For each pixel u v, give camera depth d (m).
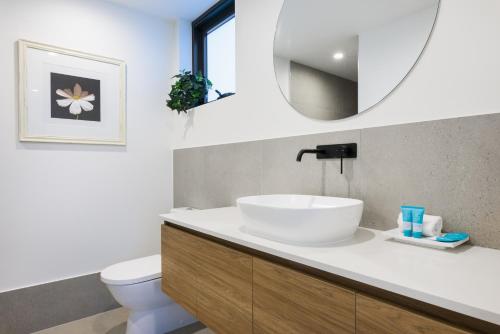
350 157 1.35
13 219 1.98
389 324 0.68
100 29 2.34
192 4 2.45
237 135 2.00
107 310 2.31
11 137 1.99
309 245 1.02
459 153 1.03
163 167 2.67
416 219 1.01
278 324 0.96
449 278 0.71
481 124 0.98
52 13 2.13
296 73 1.59
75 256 2.21
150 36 2.61
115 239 2.39
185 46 2.70
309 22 1.54
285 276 0.93
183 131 2.57
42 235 2.08
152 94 2.61
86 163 2.27
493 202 0.96
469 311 0.56
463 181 1.02
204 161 2.30
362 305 0.73
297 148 1.59
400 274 0.73
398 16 1.21
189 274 1.39
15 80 2.00
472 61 1.01
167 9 2.53
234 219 1.52
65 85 2.17
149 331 1.85
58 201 2.15
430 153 1.10
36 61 2.06
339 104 1.40
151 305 1.79
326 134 1.45
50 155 2.12
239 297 1.11
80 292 2.21
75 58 2.22
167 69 2.70
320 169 1.48
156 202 2.62
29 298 2.02
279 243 1.05
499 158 0.95
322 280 0.83
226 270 1.17
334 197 1.33
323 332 0.82
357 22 1.34
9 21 1.98
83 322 2.14
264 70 1.80
